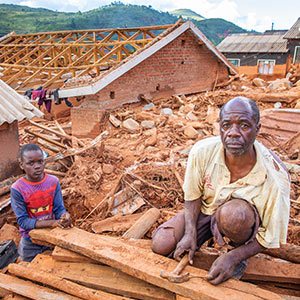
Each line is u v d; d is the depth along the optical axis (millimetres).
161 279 2201
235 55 33438
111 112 9500
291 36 30109
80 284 2455
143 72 10602
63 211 3320
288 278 2414
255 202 2137
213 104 10812
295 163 5859
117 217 4480
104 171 5734
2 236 4387
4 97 5676
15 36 18984
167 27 12383
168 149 7059
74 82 9117
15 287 2443
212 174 2260
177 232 2543
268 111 8273
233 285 2154
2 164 5418
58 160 6262
